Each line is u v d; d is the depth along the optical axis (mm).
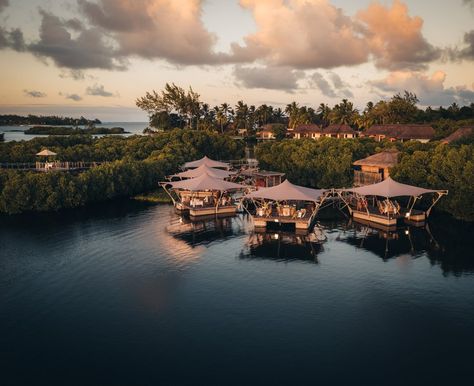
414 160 49250
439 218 43062
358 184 58281
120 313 22531
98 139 89125
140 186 60656
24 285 26344
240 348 19031
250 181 63250
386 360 18047
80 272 28547
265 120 181125
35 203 47375
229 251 32875
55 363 18031
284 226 40656
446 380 16688
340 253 32219
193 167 67750
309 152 68875
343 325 21062
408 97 132500
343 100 146625
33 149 71562
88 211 47688
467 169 40750
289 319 21703
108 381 16781
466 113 118938
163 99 129875
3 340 19922
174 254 32188
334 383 16516
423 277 27219
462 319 21625
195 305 23422
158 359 18250
